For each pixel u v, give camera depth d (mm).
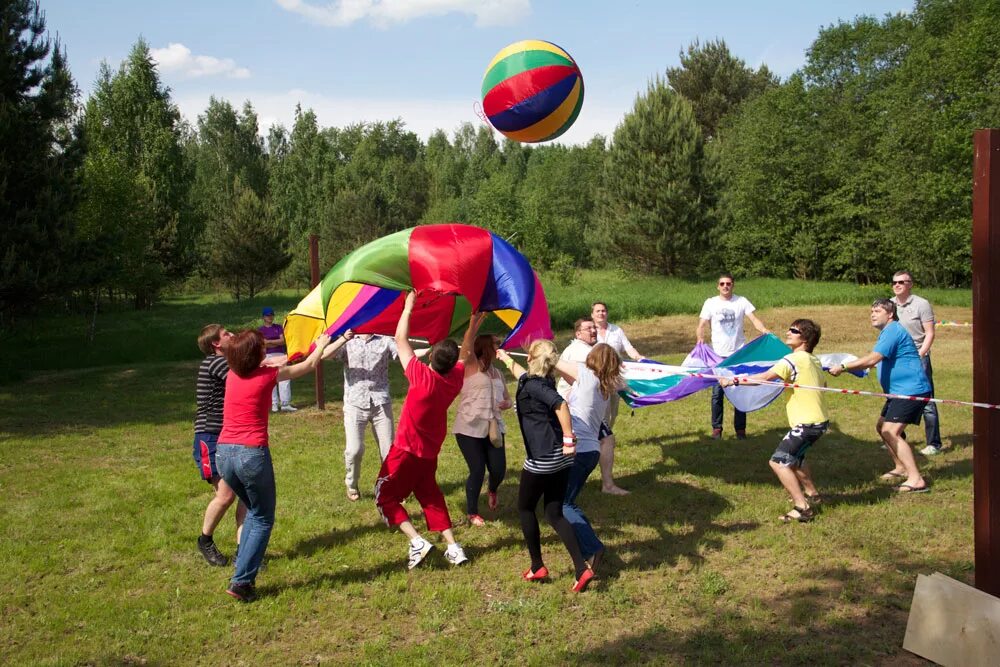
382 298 6766
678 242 40719
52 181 18141
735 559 5254
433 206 78750
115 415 11977
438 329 7527
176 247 42438
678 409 10648
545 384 4891
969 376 11969
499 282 6133
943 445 8078
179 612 4660
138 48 45969
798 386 5895
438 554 5520
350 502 6824
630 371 7203
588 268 61719
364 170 80188
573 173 72938
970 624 3760
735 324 8672
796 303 26078
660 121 41094
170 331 25656
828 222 41438
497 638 4262
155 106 45438
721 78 60156
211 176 78500
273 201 72000
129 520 6402
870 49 40406
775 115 43750
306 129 79250
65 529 6180
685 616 4477
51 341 23594
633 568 5160
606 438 6785
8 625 4520
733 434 9055
